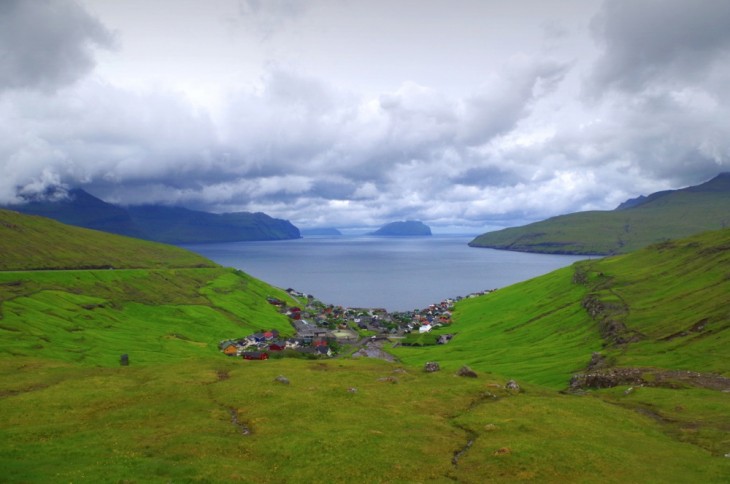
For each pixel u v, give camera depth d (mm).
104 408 67188
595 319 192875
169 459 47781
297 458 49500
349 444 52906
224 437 55531
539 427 61156
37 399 69625
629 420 67312
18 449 48906
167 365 99312
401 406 69625
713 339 124062
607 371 103562
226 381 83000
